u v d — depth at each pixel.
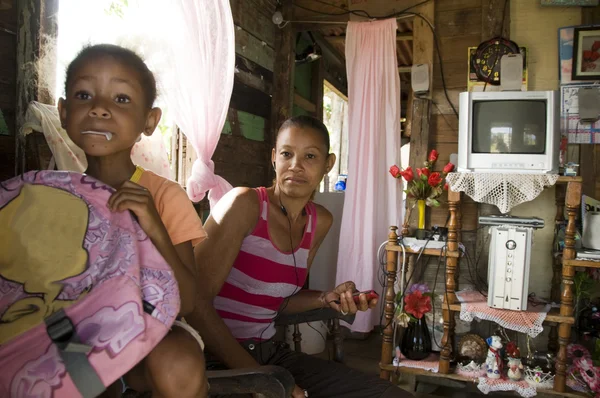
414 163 3.25
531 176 2.48
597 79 2.94
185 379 0.79
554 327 2.83
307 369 1.39
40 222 0.83
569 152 2.98
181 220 1.04
